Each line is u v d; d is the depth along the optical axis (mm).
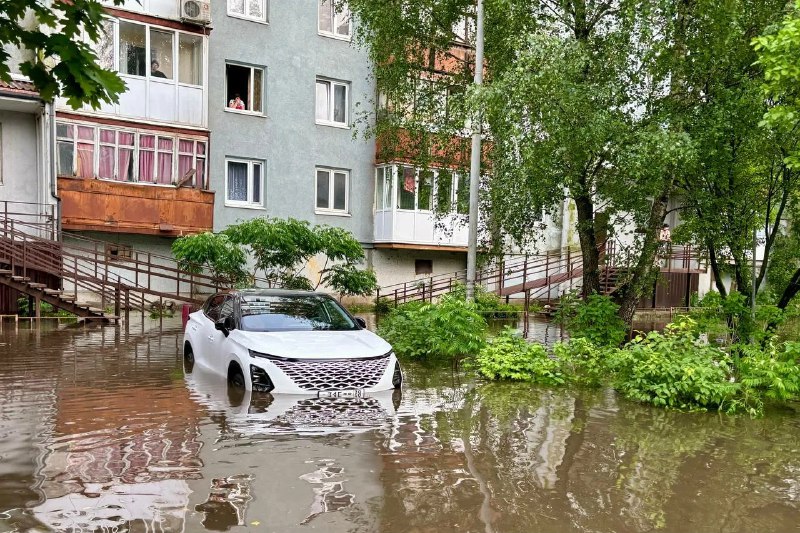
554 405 7480
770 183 11125
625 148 9602
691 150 9219
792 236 14047
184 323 14969
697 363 7879
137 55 19328
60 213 17156
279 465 4926
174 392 7473
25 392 7473
